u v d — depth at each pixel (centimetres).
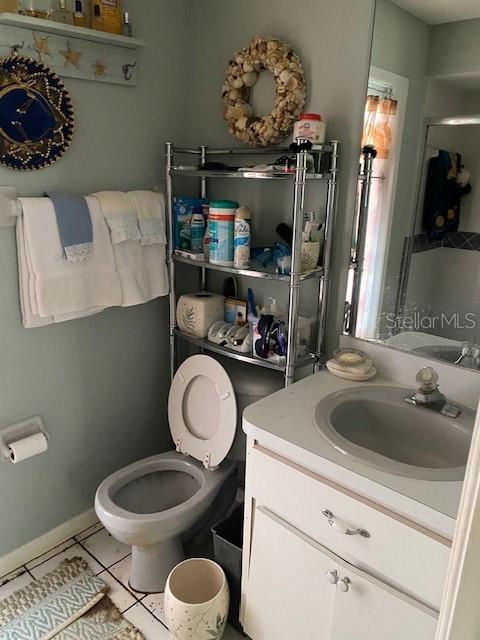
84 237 169
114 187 187
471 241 142
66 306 169
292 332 161
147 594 177
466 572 70
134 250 184
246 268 172
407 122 146
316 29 159
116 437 213
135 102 186
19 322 170
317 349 177
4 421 174
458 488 109
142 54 183
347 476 116
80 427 198
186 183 210
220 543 161
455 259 145
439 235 147
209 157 201
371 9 146
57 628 164
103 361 200
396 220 155
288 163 154
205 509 175
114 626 165
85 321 190
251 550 146
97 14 163
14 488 182
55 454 192
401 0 141
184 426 195
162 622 167
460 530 71
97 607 172
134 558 178
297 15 163
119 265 181
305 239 165
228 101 181
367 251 162
